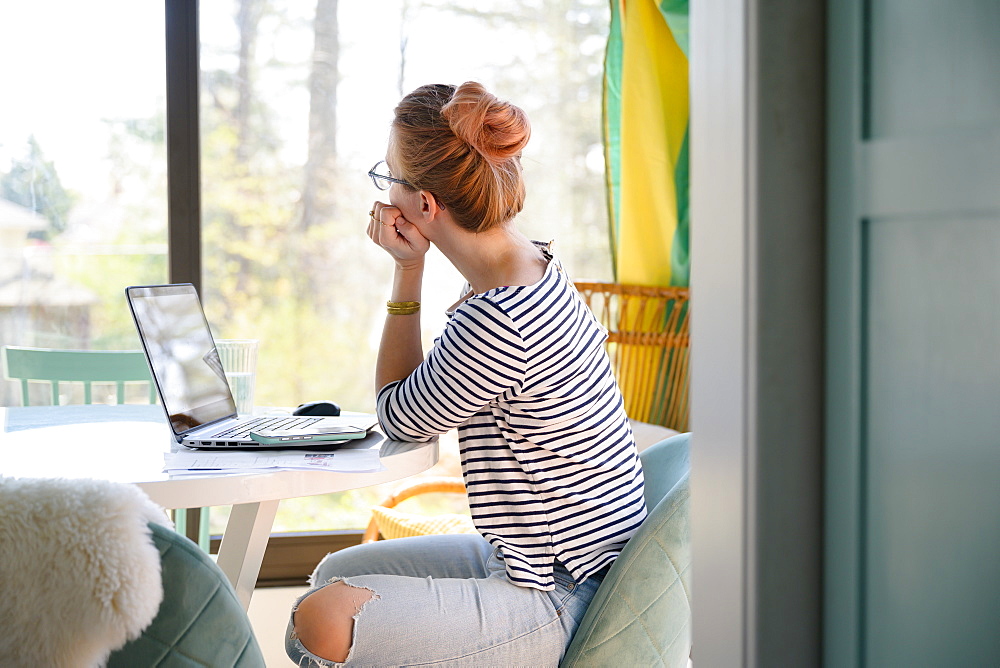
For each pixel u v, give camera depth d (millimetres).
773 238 604
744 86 607
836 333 604
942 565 543
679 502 1120
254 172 2348
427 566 1349
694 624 707
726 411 648
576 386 1206
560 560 1188
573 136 2494
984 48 495
